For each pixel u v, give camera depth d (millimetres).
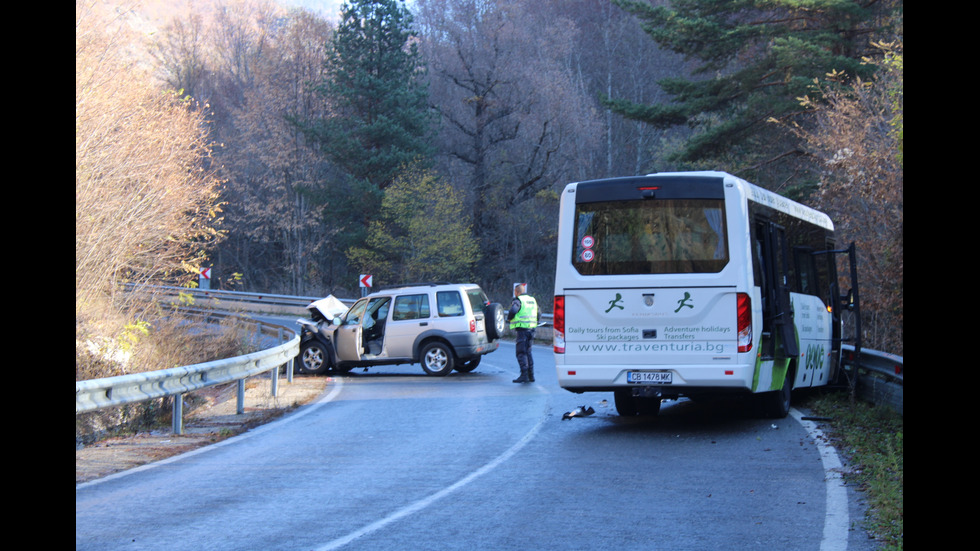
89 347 13648
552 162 51562
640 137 53844
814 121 26406
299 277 53812
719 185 10195
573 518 6527
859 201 18219
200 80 62750
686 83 29375
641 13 28781
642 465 8570
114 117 16328
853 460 8328
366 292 40375
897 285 17062
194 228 18359
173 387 11102
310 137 48094
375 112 48781
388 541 5996
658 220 10359
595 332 10453
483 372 20062
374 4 48938
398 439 10617
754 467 8266
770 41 27328
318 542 6016
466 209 51375
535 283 53344
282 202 52906
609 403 13656
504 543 5887
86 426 11039
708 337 10078
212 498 7504
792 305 11883
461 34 50125
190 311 17875
